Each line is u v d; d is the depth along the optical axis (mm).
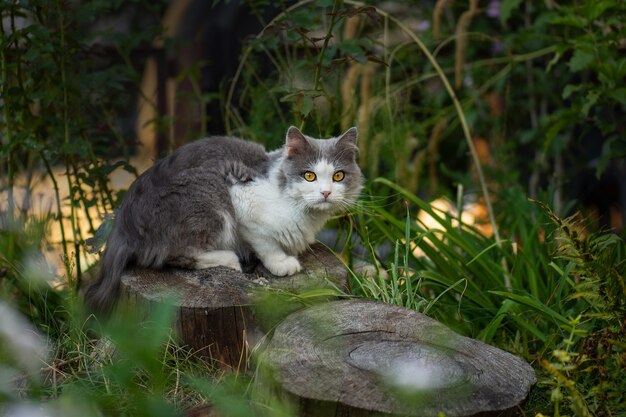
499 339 4801
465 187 7527
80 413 3107
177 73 7578
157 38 6914
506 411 3193
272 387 3324
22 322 4594
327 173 4465
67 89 5184
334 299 4328
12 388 3797
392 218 5074
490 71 7922
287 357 3451
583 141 7945
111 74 5613
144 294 4109
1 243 5039
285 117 6707
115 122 6613
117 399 3463
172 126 6949
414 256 5336
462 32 6629
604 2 5504
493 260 5609
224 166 4512
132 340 2494
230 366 4016
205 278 4336
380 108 6965
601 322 4160
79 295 5141
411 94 7875
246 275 4488
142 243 4395
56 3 5098
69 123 5398
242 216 4477
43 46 4914
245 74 6805
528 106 7754
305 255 4820
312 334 3646
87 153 5246
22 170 6465
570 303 4922
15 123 5434
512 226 6047
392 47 7594
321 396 3156
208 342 4008
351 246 5289
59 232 6629
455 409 3127
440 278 5051
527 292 5082
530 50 7637
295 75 5969
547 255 5391
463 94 8016
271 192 4484
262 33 5293
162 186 4414
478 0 7801
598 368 3588
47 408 3359
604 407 3533
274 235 4492
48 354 4258
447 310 5098
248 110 6773
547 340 4398
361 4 5770
